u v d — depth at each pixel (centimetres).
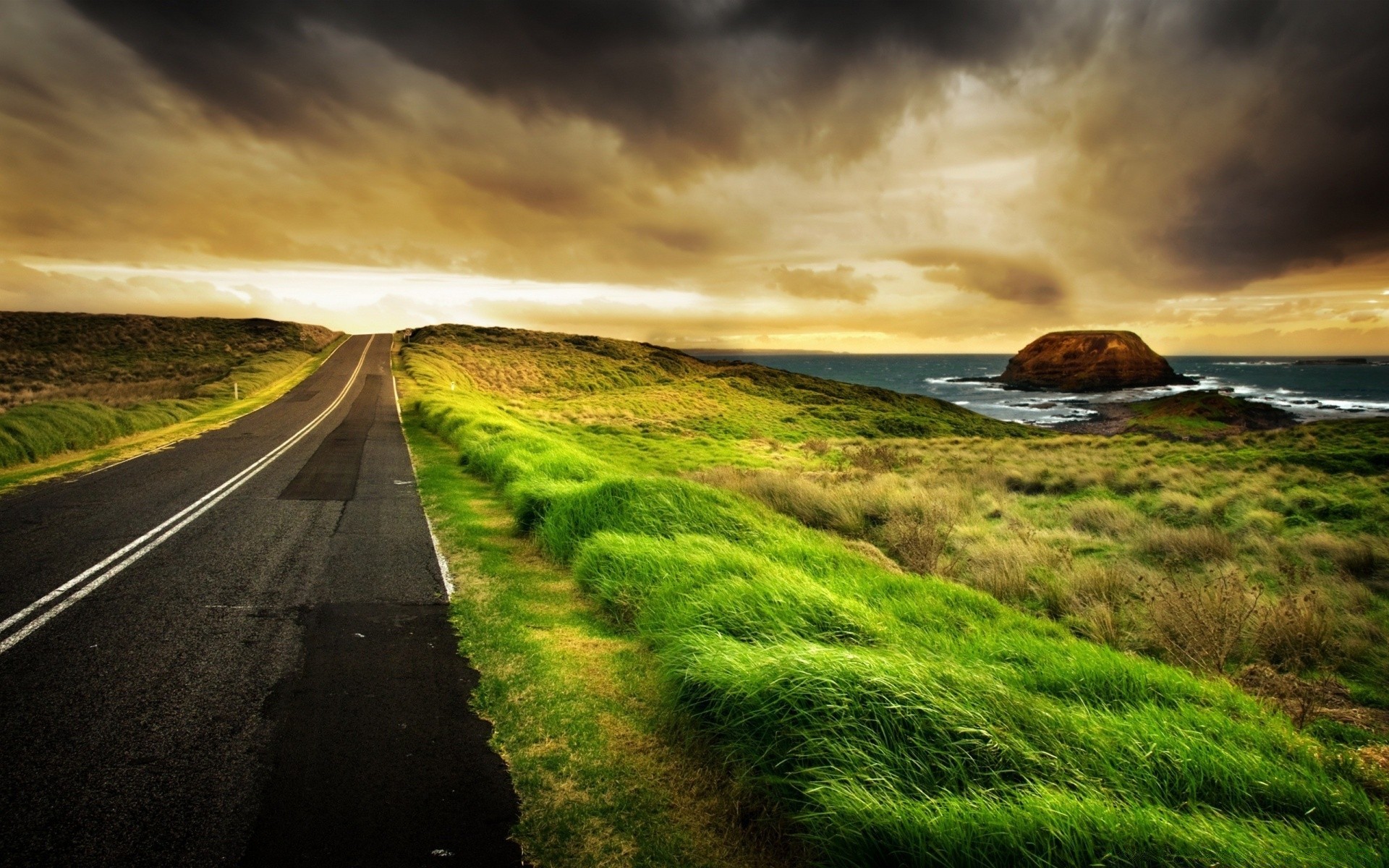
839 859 207
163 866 210
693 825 249
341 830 233
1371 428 2070
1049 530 1015
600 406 4175
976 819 204
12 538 624
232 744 287
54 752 271
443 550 658
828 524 979
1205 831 199
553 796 263
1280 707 366
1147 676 354
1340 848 197
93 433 1369
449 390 3256
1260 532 935
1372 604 614
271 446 1427
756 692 280
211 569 555
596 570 545
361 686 353
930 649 381
